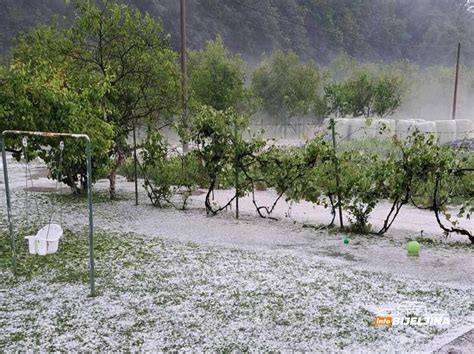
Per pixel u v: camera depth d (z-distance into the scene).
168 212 8.77
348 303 4.57
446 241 6.75
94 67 9.98
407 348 3.70
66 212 8.73
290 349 3.70
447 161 6.60
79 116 7.18
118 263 5.80
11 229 5.36
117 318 4.26
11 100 6.60
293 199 8.09
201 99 21.95
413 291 4.88
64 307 4.50
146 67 9.85
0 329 4.05
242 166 8.27
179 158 10.10
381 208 8.91
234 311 4.39
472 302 4.60
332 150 7.36
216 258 6.01
